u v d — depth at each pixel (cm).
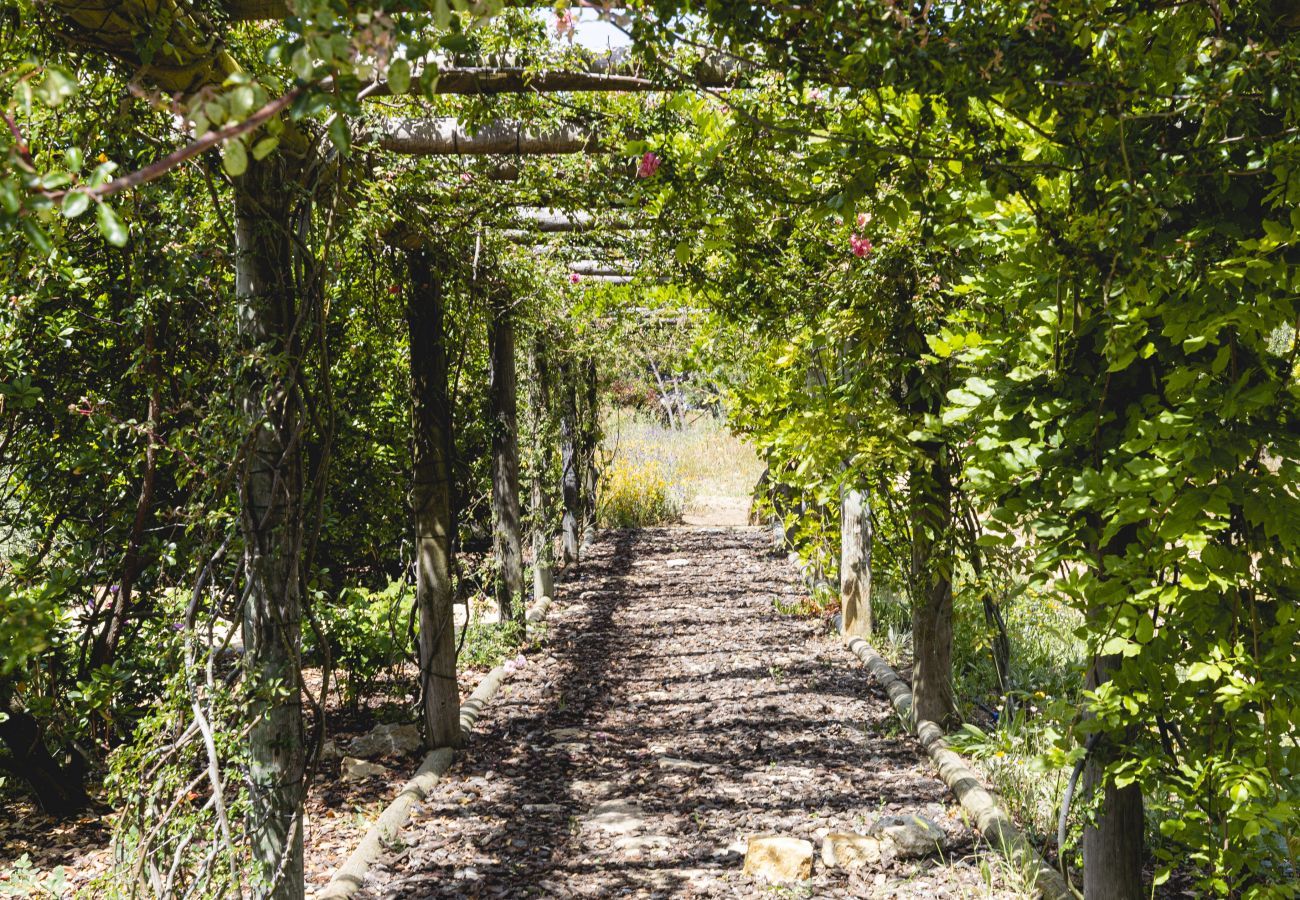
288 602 332
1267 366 251
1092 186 236
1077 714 290
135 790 311
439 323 561
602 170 490
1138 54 231
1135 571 257
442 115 438
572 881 392
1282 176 223
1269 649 257
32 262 356
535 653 803
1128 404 281
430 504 557
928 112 240
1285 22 228
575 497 1195
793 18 242
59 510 504
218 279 394
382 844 425
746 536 1474
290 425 342
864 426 469
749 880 388
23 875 350
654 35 253
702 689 693
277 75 319
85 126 343
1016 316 311
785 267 504
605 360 1227
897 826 408
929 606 551
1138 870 306
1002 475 294
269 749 328
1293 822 241
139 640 469
